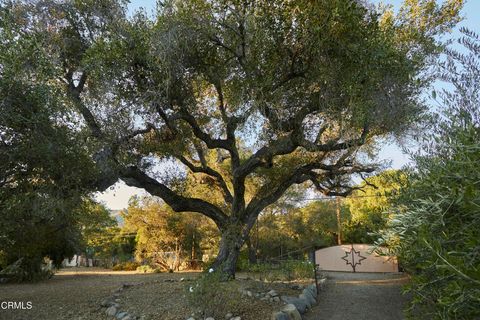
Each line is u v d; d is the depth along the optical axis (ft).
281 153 29.43
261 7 24.49
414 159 10.15
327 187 38.11
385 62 22.88
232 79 28.84
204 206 34.17
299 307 25.55
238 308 23.18
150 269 72.79
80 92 26.94
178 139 32.30
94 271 78.28
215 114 35.47
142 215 75.05
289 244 76.54
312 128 30.60
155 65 25.25
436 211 6.87
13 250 40.19
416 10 31.60
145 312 22.98
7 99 17.56
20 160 18.92
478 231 6.39
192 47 26.03
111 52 24.48
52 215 22.16
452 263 5.81
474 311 6.07
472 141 7.01
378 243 8.84
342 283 41.16
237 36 26.08
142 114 27.35
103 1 26.96
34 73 19.25
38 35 22.95
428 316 8.73
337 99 24.36
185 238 75.41
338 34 22.89
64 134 20.15
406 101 22.95
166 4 25.08
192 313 21.91
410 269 10.61
